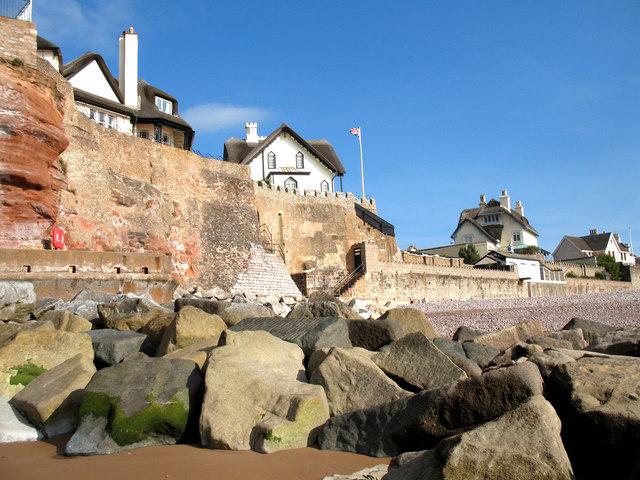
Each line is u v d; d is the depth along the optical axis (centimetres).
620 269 9719
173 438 866
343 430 813
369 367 908
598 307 3166
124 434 843
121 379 913
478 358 1216
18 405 992
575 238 11731
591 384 704
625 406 648
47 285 2158
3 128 2267
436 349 955
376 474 679
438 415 740
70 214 2769
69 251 2259
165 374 924
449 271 5722
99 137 3288
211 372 891
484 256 7556
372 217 6047
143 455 805
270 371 934
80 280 2266
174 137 4794
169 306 1941
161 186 3684
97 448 826
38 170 2397
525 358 923
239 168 4459
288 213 5175
